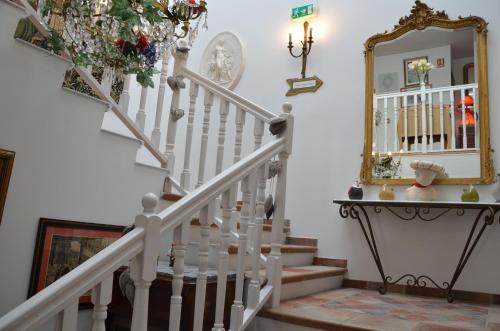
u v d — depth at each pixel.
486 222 2.75
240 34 4.59
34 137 1.88
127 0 1.91
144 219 1.26
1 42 1.72
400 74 3.57
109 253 1.15
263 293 2.06
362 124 3.66
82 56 1.93
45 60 1.91
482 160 3.11
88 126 2.14
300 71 4.11
